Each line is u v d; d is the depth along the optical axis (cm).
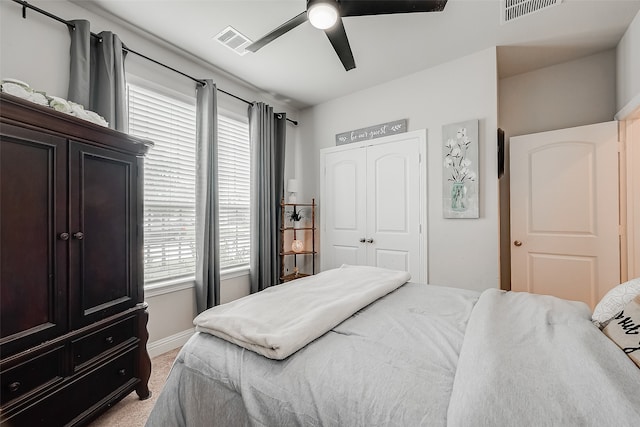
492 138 241
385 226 304
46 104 131
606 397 59
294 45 235
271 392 81
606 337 88
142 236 168
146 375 166
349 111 333
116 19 202
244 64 265
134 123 220
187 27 212
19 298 111
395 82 296
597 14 197
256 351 94
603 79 246
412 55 251
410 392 72
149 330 222
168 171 241
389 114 301
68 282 128
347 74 286
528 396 62
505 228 285
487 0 185
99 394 141
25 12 164
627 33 213
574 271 242
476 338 90
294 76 289
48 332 120
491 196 241
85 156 136
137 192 165
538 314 111
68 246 128
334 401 73
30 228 115
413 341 101
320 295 142
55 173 123
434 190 271
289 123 374
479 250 246
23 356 111
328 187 352
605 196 231
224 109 289
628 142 224
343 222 338
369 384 76
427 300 150
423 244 277
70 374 128
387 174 303
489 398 62
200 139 255
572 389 63
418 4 154
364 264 319
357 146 325
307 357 91
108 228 147
